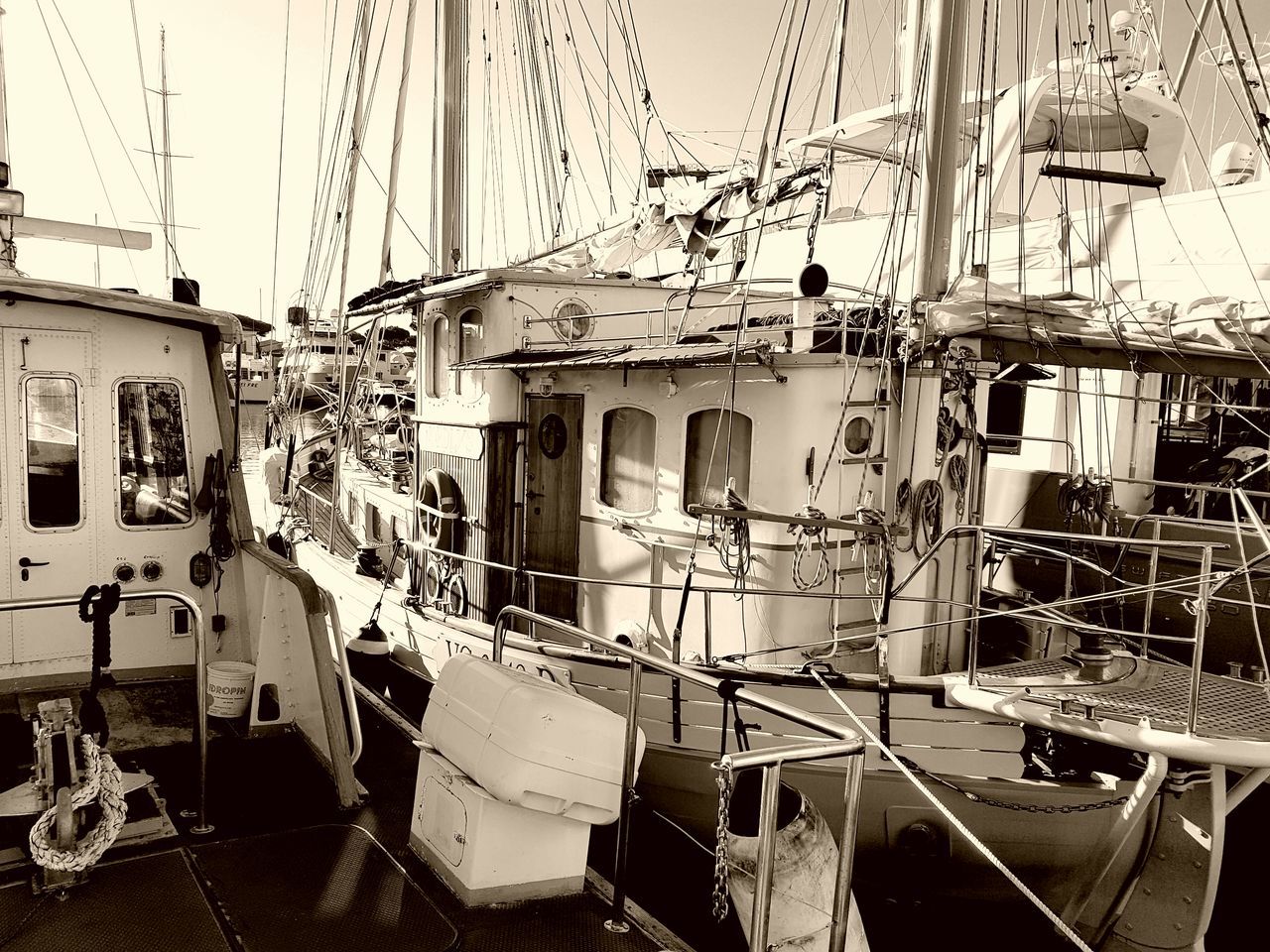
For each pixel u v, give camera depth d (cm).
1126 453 912
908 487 631
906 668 668
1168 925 498
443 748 417
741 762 286
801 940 392
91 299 510
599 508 753
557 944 355
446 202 1266
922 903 550
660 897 582
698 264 808
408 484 1097
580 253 968
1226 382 1003
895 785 534
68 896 368
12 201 554
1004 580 935
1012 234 993
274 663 538
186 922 354
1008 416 819
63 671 543
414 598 843
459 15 1248
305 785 477
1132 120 869
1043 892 537
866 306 796
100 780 363
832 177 691
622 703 619
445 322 907
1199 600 438
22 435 524
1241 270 776
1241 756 427
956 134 657
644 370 709
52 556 535
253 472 1867
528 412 815
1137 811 480
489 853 378
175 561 568
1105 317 582
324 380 1670
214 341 570
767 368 613
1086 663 521
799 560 604
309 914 364
